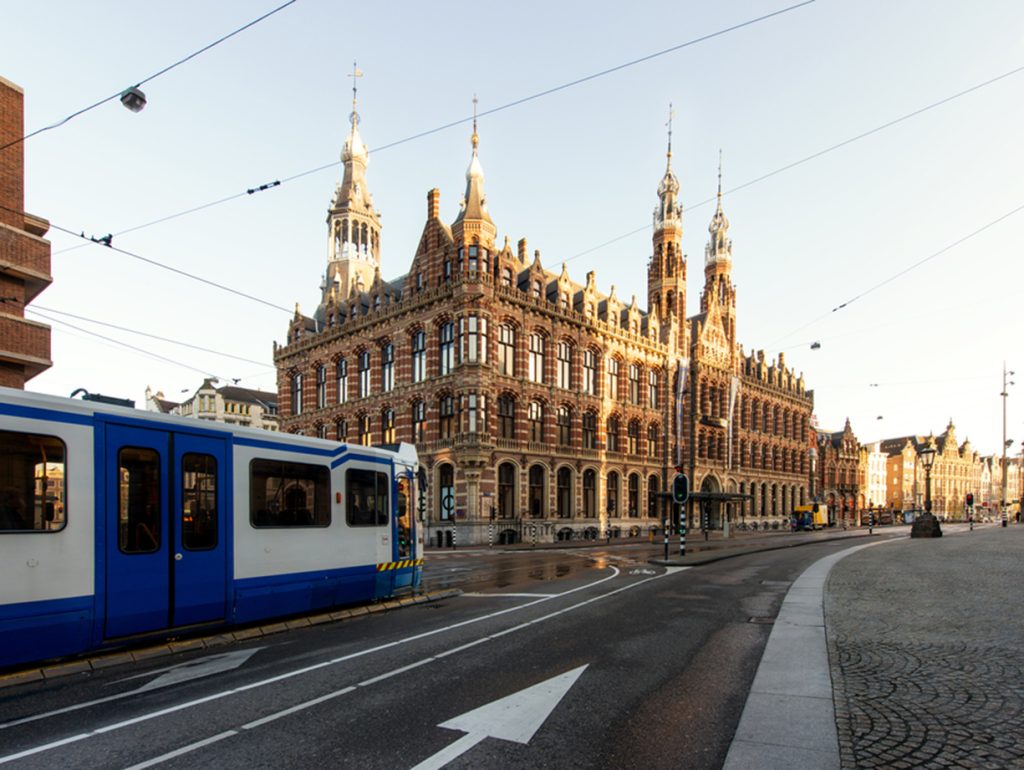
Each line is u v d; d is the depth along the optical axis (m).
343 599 12.43
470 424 38.59
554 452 43.19
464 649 9.16
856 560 21.31
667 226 60.56
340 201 64.62
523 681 7.48
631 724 6.04
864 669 7.47
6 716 6.62
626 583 16.78
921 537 37.56
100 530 8.75
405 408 43.06
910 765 4.85
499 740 5.66
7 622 7.79
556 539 42.44
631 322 51.50
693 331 60.75
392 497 14.03
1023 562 19.45
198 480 10.06
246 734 5.93
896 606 11.62
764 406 69.00
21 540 7.99
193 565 9.83
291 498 11.59
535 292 43.78
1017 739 5.33
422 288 43.16
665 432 53.44
